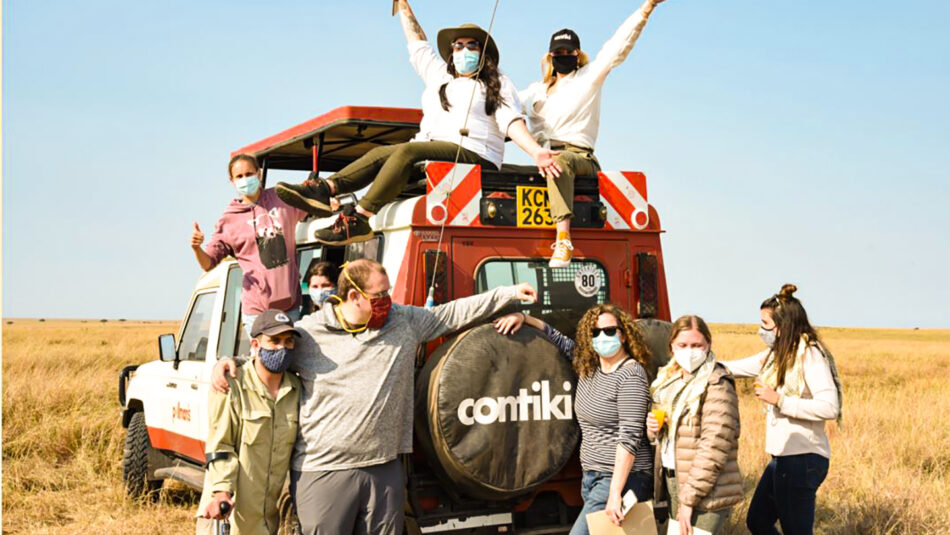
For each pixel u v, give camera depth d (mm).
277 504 4215
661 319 5543
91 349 28109
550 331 4719
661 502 5121
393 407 4117
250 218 5371
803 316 4934
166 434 7469
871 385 19453
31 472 9023
